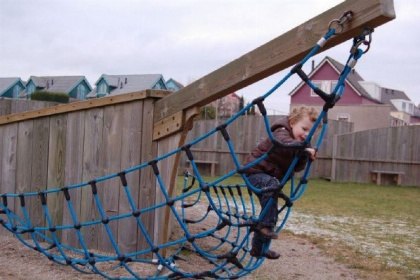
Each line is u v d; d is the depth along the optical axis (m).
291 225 7.66
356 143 16.02
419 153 15.53
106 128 4.91
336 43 3.27
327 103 3.11
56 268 4.49
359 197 12.01
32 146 5.45
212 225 7.27
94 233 4.97
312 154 3.24
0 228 5.68
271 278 4.66
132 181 4.71
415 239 6.95
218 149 16.50
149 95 4.52
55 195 5.25
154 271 4.41
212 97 4.05
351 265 5.28
